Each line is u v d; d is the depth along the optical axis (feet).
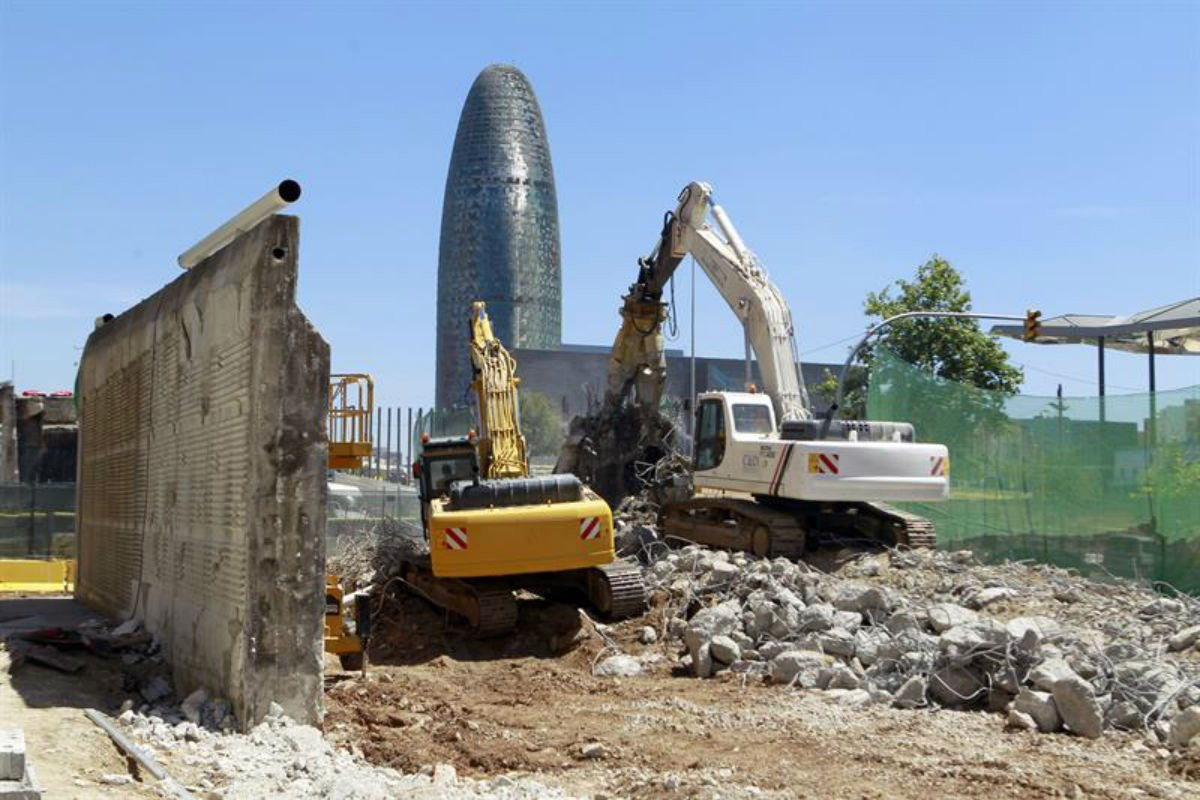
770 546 65.36
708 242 77.15
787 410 72.43
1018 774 31.32
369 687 43.47
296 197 33.71
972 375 169.58
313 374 34.12
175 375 42.73
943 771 31.71
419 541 71.05
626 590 56.29
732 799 28.63
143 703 37.29
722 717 38.93
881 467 65.10
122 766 28.81
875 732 36.60
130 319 51.55
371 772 30.07
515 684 46.37
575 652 52.95
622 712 40.24
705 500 72.64
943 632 47.06
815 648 46.85
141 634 43.93
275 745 31.45
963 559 65.57
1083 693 36.06
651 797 29.45
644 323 81.00
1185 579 61.00
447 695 43.88
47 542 95.30
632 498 80.12
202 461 38.60
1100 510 66.18
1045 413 72.28
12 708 33.47
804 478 64.75
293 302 34.09
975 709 40.24
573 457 81.66
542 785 30.45
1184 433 64.44
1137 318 139.85
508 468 65.05
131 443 49.98
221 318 37.01
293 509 33.71
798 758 33.40
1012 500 71.82
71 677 38.73
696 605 56.13
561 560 55.57
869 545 69.67
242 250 35.60
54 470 130.21
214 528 36.76
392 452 98.43
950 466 77.46
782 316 74.18
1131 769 32.14
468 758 33.65
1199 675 40.34
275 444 33.65
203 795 26.99
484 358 67.97
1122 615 52.31
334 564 75.51
